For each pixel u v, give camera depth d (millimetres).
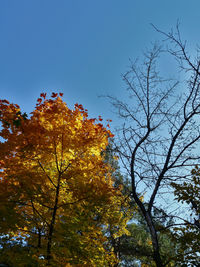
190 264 6531
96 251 8328
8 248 6398
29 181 6855
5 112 6973
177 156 7195
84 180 7492
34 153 7230
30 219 7148
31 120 7105
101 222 8867
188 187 7652
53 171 7809
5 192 6555
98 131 7449
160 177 7125
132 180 7277
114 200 8414
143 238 13289
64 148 7309
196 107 7305
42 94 7430
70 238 7430
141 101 7629
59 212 7598
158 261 6336
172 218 7156
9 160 7098
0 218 6320
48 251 6793
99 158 7797
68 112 7270
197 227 7457
